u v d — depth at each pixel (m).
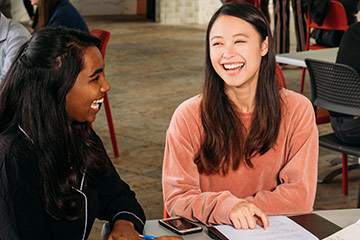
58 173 1.39
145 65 7.45
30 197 1.35
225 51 1.70
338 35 5.97
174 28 10.73
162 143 4.50
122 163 4.06
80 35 1.40
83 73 1.37
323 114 3.41
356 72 2.87
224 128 1.79
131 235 1.50
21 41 3.30
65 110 1.38
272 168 1.83
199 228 1.54
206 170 1.82
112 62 7.58
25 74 1.35
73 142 1.41
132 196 1.70
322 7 5.81
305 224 1.53
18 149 1.35
